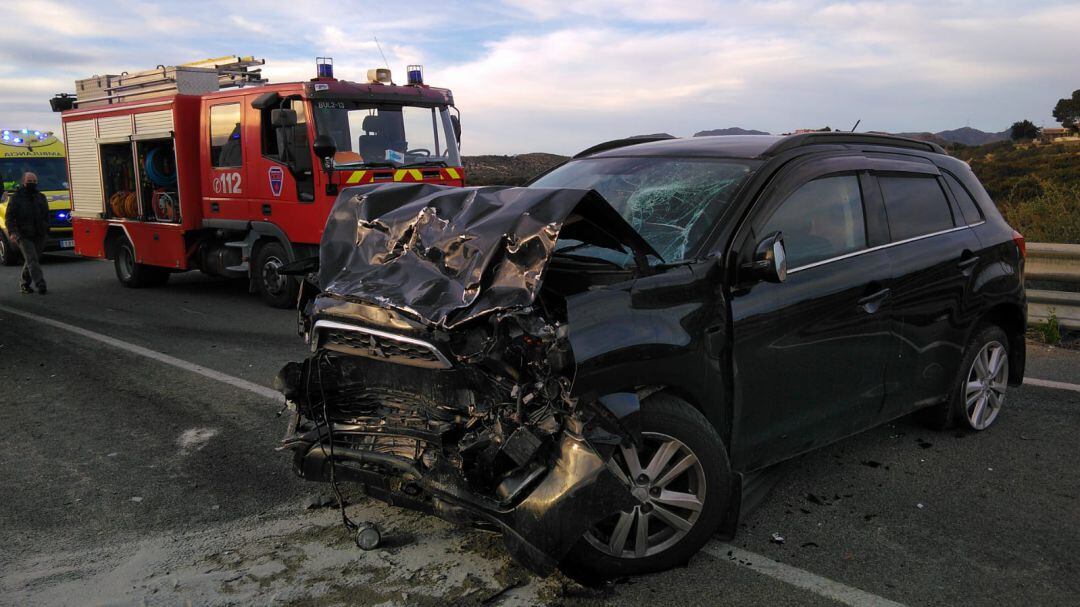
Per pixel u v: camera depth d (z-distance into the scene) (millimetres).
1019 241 5090
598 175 4352
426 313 2996
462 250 3176
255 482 4281
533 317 2943
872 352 4070
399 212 3541
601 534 3182
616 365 2994
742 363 3467
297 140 9023
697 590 3119
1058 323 7234
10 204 11312
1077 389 5789
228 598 3092
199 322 9023
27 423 5371
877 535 3590
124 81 11453
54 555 3490
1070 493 4043
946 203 4719
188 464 4570
